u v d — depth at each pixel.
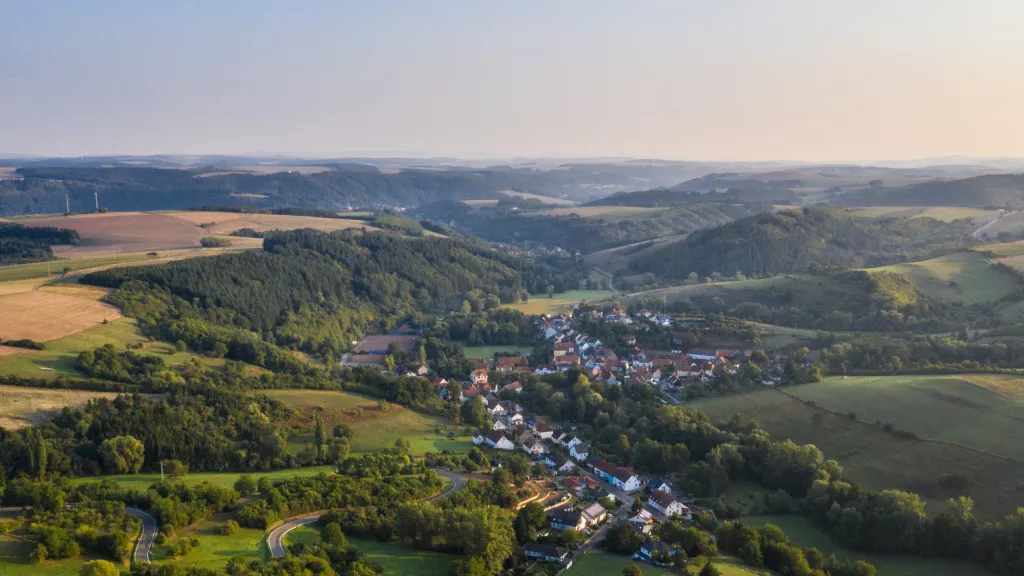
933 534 125.69
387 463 146.38
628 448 171.25
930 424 160.25
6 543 96.50
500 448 174.25
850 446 160.50
